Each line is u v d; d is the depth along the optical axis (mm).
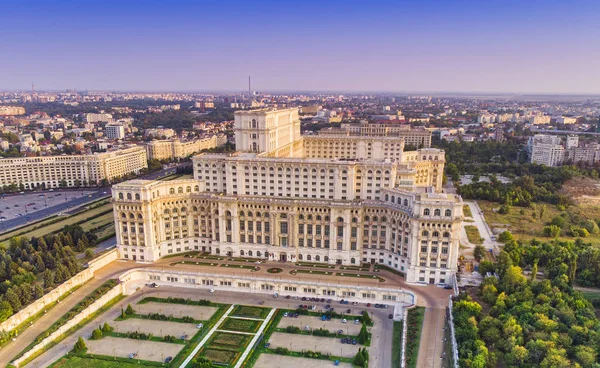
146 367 190625
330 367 189625
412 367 184625
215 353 199750
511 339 180250
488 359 174750
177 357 196750
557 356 163625
